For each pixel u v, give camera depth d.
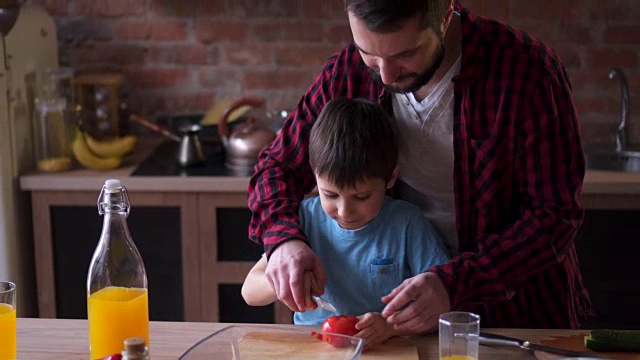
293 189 1.83
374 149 1.65
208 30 3.38
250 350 1.42
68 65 3.41
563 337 1.61
